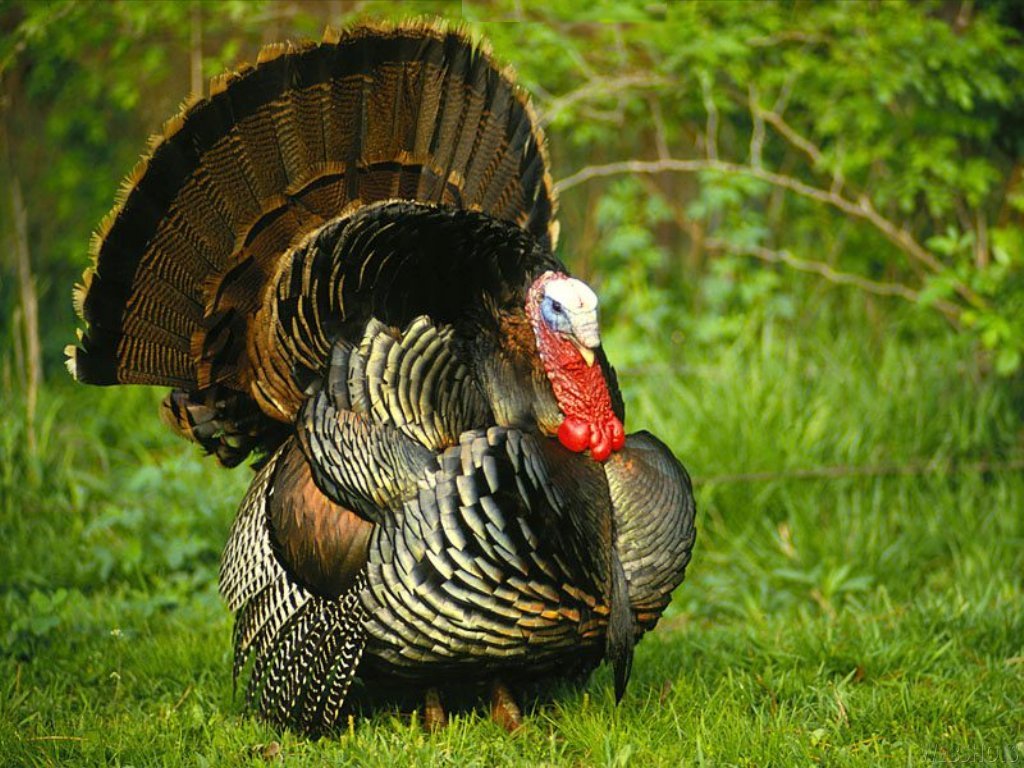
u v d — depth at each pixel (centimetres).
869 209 1741
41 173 2012
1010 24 1780
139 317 1010
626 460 981
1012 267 1684
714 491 1538
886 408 1631
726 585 1416
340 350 946
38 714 1059
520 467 916
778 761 941
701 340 1850
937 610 1234
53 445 1666
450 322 981
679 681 1091
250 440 1085
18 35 1584
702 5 1688
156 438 1748
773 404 1628
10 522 1487
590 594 944
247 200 1020
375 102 1048
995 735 991
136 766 966
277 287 980
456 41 1073
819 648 1154
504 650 928
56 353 1886
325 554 950
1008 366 1554
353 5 1845
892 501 1551
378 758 953
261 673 1006
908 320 1866
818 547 1462
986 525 1497
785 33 1694
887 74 1645
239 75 1003
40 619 1240
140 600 1348
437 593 902
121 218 991
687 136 2041
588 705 1050
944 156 1738
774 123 1798
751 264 1989
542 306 958
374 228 941
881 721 1014
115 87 1864
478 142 1098
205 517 1484
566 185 1731
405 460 912
